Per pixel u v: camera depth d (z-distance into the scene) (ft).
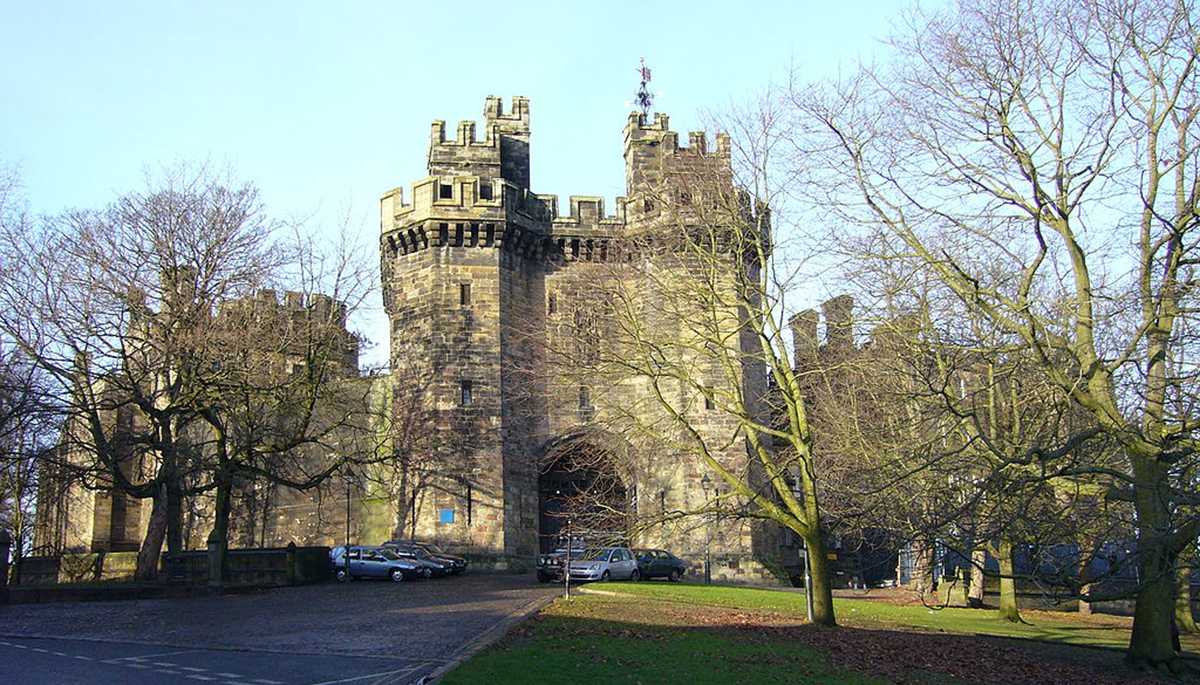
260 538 177.99
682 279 100.78
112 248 134.72
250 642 71.05
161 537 131.44
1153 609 76.64
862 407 115.44
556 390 168.14
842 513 101.60
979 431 66.69
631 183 180.45
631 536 95.96
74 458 161.79
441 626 77.92
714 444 161.07
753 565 161.17
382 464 157.69
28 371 124.36
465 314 166.20
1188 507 64.64
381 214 175.22
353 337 143.95
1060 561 79.30
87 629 81.97
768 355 94.38
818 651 75.31
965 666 75.36
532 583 130.82
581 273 137.80
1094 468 65.16
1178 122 69.56
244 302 132.67
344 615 87.92
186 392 126.82
